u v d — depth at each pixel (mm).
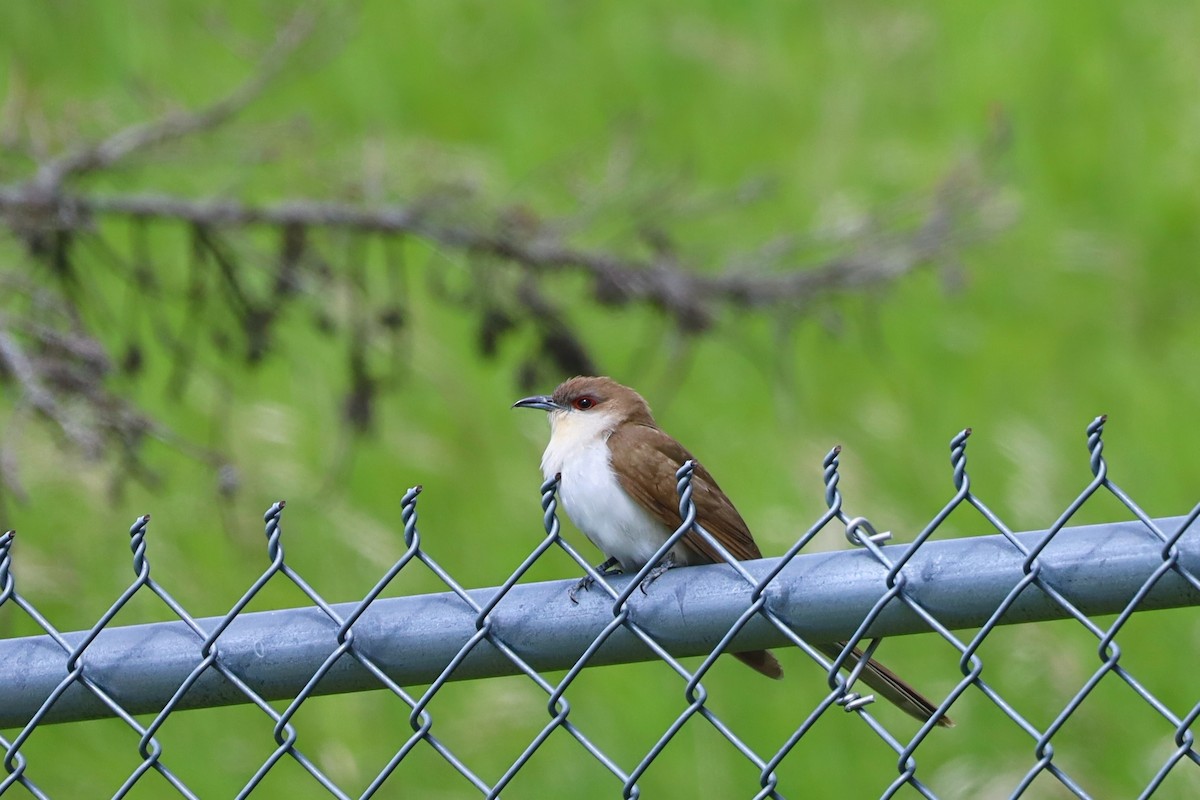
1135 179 20656
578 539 15336
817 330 17969
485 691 13258
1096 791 12586
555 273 12008
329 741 12883
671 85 21297
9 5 19812
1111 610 4484
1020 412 17469
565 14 22281
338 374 16156
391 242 11805
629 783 4758
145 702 4938
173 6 19562
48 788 12641
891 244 12578
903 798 12844
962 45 22203
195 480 14984
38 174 10742
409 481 15734
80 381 9539
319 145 12664
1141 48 22453
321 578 14562
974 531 15625
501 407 16500
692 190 15180
